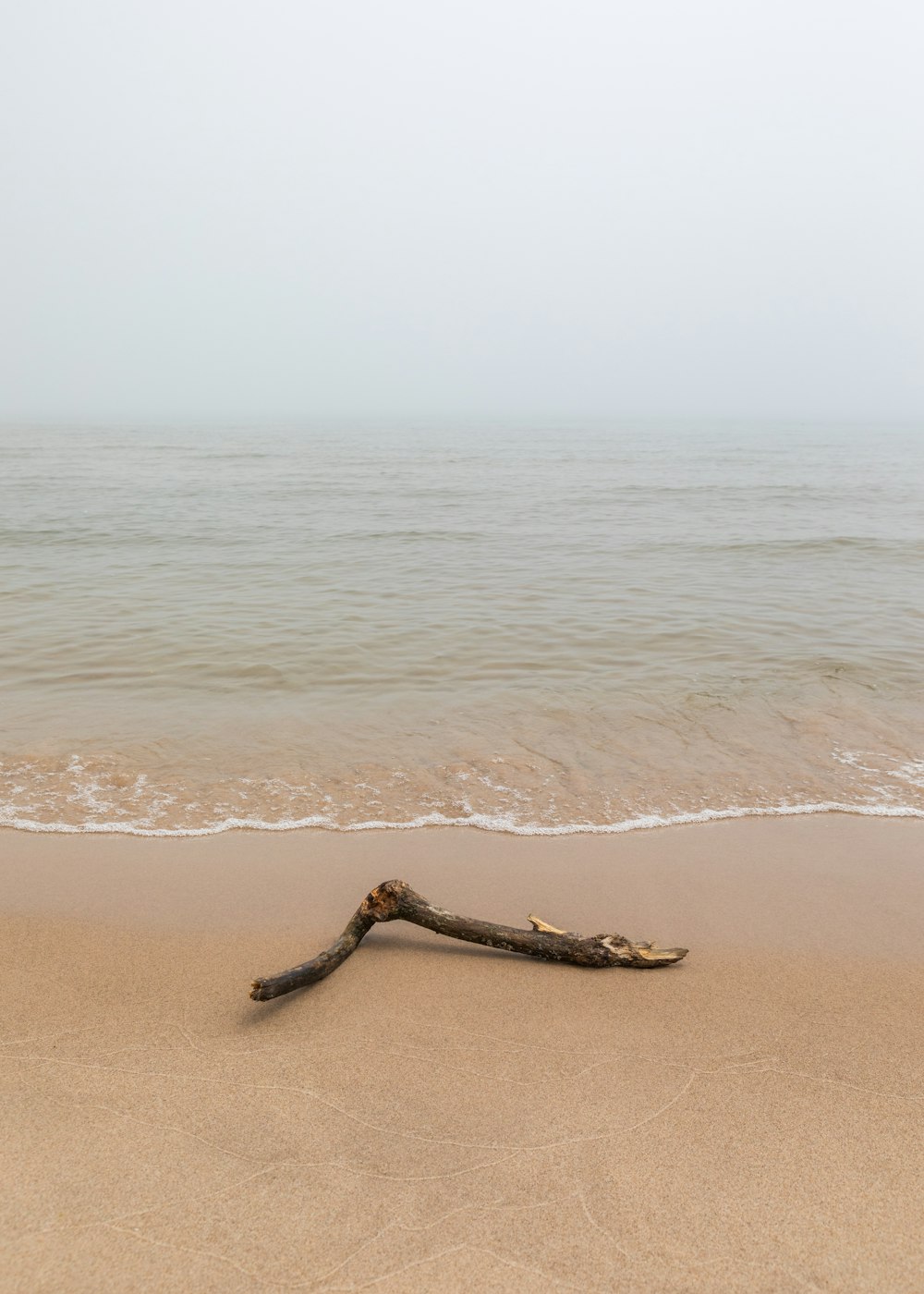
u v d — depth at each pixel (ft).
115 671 28.35
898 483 108.47
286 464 135.85
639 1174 8.15
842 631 34.22
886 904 14.29
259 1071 9.73
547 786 19.51
